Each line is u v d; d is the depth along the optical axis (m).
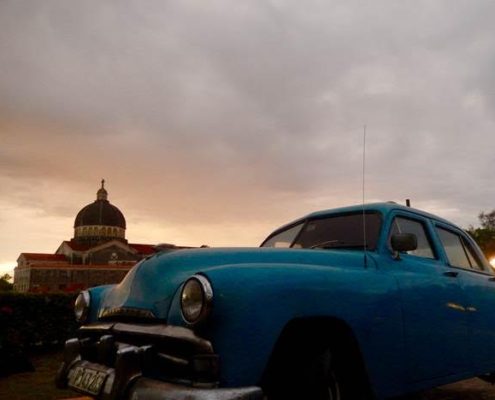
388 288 3.19
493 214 45.06
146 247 89.81
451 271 4.04
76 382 2.79
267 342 2.32
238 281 2.38
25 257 79.56
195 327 2.25
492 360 4.24
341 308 2.76
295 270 2.69
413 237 3.44
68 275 69.75
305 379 2.55
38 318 8.37
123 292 2.90
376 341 2.96
